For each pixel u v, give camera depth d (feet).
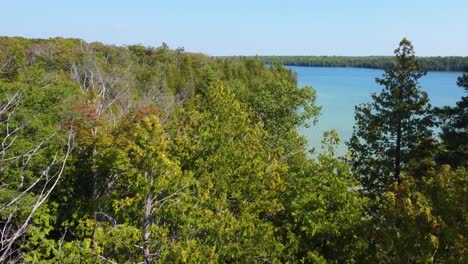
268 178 49.01
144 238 37.96
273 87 113.91
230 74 298.35
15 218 36.88
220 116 53.83
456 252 34.58
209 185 41.75
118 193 56.39
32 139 60.34
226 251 38.65
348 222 46.42
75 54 155.84
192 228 37.19
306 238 48.80
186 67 265.34
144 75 192.95
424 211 35.42
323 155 50.31
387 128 72.23
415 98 71.92
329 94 428.15
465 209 35.45
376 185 73.00
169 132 53.11
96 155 57.93
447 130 70.90
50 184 60.59
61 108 70.64
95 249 34.73
